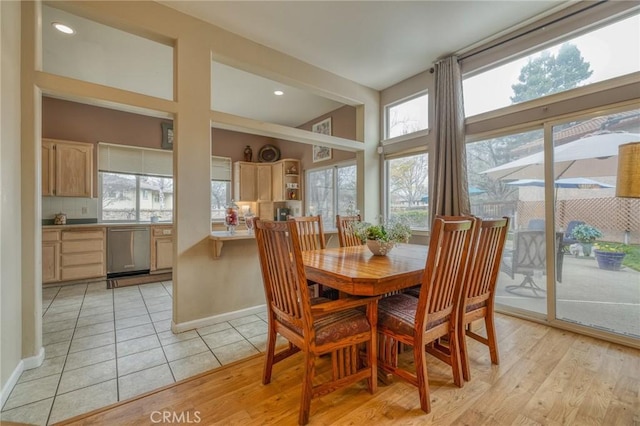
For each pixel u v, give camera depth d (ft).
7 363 5.81
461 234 5.66
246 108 17.29
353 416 5.20
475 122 11.09
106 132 16.17
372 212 14.51
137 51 11.00
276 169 20.93
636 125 7.70
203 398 5.71
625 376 6.34
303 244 9.51
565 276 8.95
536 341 8.07
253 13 9.05
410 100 13.83
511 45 10.12
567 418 5.11
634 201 7.82
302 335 5.36
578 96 8.57
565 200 8.94
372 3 8.68
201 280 9.20
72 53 11.10
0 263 5.54
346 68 12.57
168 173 18.22
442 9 8.94
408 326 5.56
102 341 8.14
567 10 8.79
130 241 15.55
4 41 5.75
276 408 5.43
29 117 6.61
